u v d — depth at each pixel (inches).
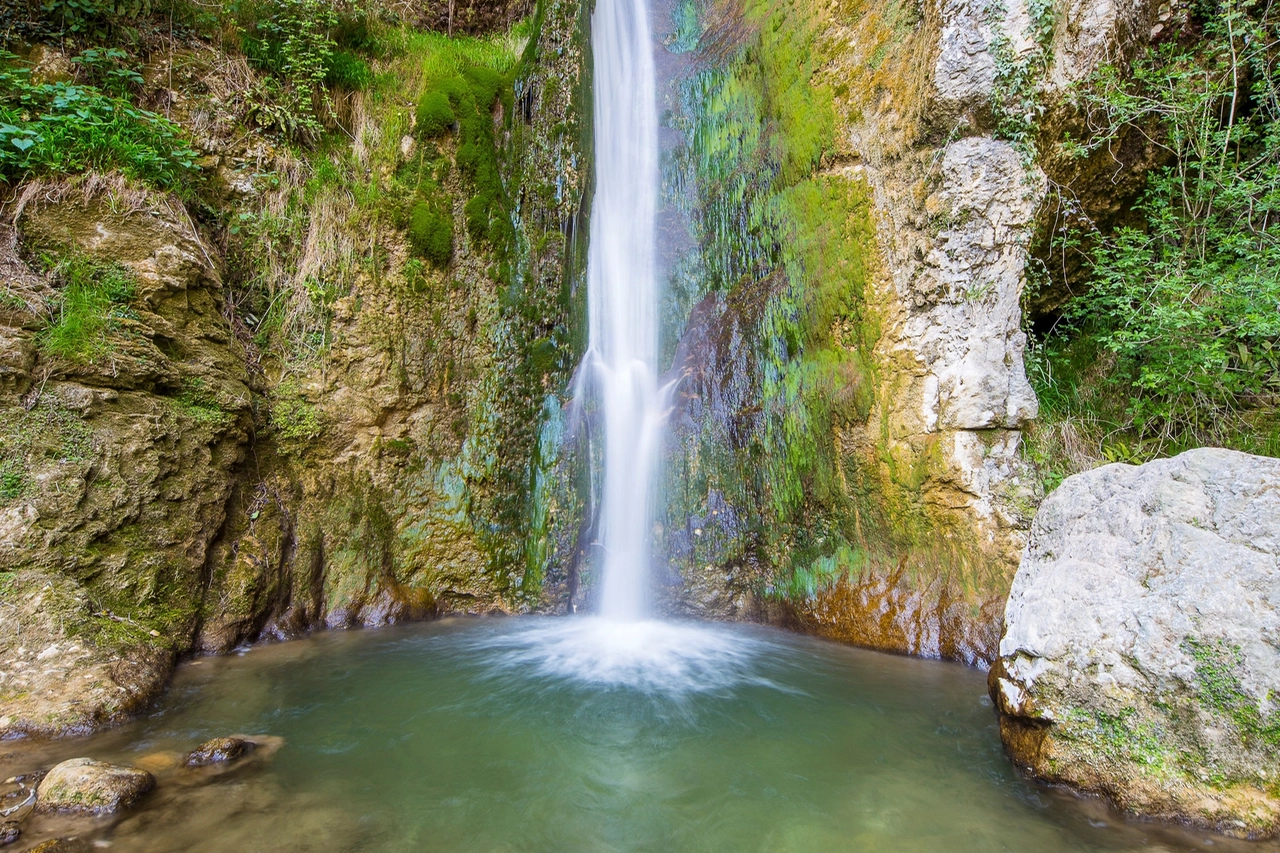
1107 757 111.3
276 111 238.8
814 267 231.1
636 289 272.8
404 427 240.2
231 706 152.0
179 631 177.0
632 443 249.8
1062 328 239.5
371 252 242.1
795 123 242.2
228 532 199.9
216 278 213.9
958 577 195.0
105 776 107.7
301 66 245.3
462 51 293.7
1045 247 215.9
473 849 101.7
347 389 232.2
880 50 217.0
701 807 115.7
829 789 121.2
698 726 147.9
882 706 159.0
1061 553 129.5
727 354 248.8
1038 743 120.5
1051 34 183.0
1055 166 201.2
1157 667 109.1
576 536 241.6
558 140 261.1
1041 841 103.8
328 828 104.8
